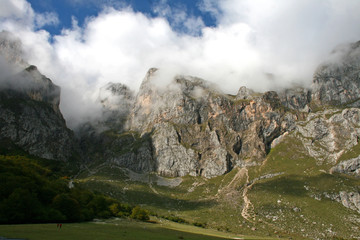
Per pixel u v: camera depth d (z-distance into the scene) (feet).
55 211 446.19
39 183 535.60
